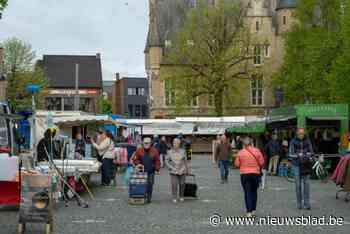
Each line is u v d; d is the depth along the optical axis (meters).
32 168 15.50
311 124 29.23
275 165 28.45
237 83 65.75
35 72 65.19
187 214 14.52
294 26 54.94
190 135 62.50
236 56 63.34
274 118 31.17
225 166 24.53
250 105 72.88
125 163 27.16
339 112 26.25
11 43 63.38
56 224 12.83
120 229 12.10
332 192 20.20
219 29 63.62
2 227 12.34
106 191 20.73
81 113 30.09
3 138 17.20
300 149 15.49
